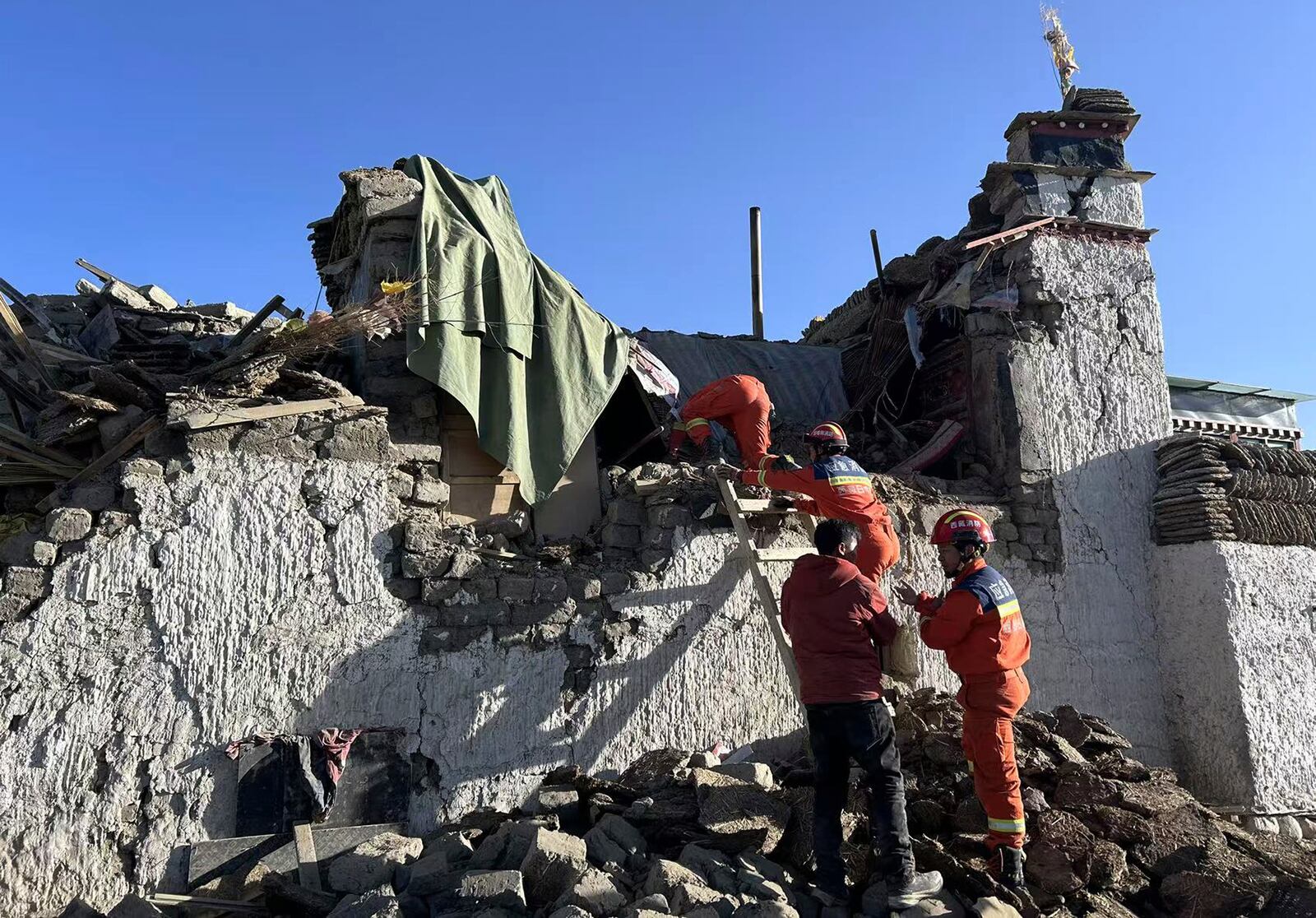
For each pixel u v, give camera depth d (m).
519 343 6.51
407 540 5.88
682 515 6.67
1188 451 8.50
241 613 5.45
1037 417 8.34
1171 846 5.25
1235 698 7.75
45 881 4.82
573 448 6.54
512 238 7.29
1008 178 8.92
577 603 6.27
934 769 5.71
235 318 9.52
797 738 6.77
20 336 6.89
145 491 5.34
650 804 5.19
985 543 5.23
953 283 8.84
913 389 9.72
